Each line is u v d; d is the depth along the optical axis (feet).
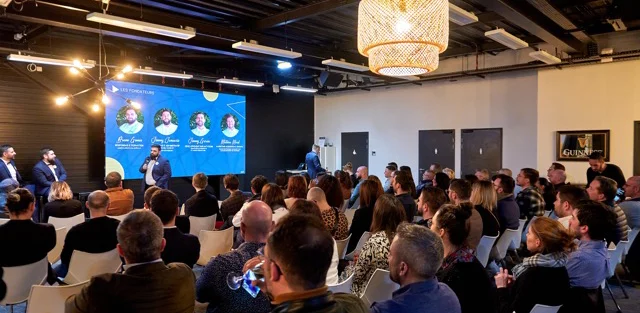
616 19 20.35
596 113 25.50
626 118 24.48
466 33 25.59
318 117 40.32
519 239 15.69
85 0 15.69
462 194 12.30
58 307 7.73
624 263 14.84
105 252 10.14
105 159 25.93
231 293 6.28
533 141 28.37
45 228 9.93
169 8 18.70
